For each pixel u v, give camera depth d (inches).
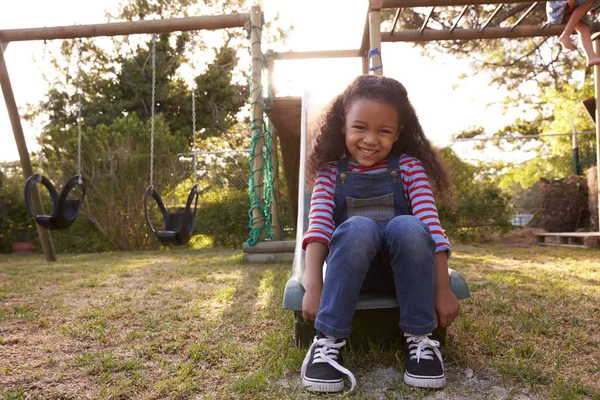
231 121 552.1
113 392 55.5
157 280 143.2
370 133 64.7
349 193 66.9
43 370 63.6
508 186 490.3
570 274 138.8
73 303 109.1
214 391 56.4
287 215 286.8
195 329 82.6
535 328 77.4
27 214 360.8
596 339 72.2
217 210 315.6
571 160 393.1
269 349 68.9
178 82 530.9
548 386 55.5
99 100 506.6
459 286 63.1
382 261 61.6
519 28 198.7
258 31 180.1
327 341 56.7
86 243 330.3
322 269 63.7
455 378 58.5
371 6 154.3
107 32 180.2
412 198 65.9
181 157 323.6
